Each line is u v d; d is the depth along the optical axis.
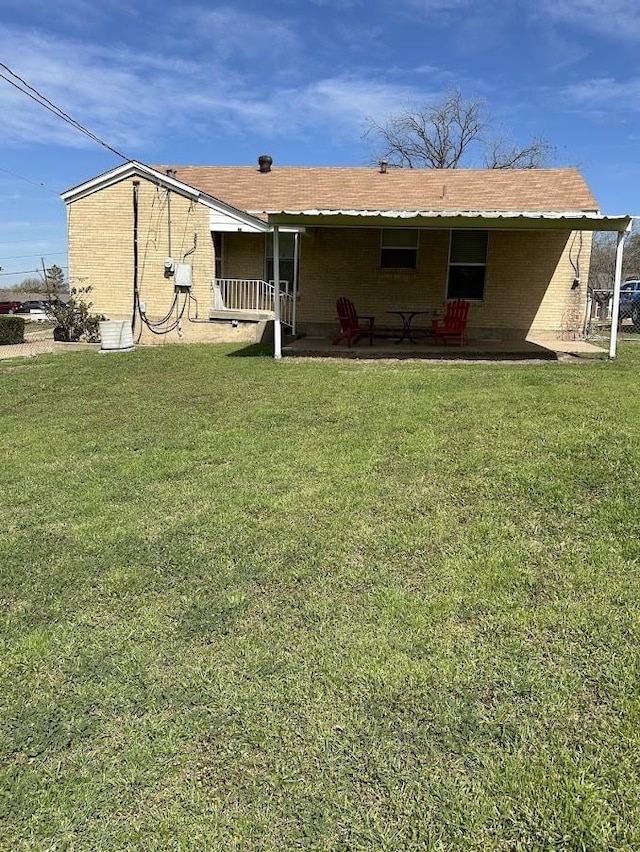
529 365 10.27
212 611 3.12
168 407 7.64
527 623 2.93
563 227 11.06
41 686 2.63
